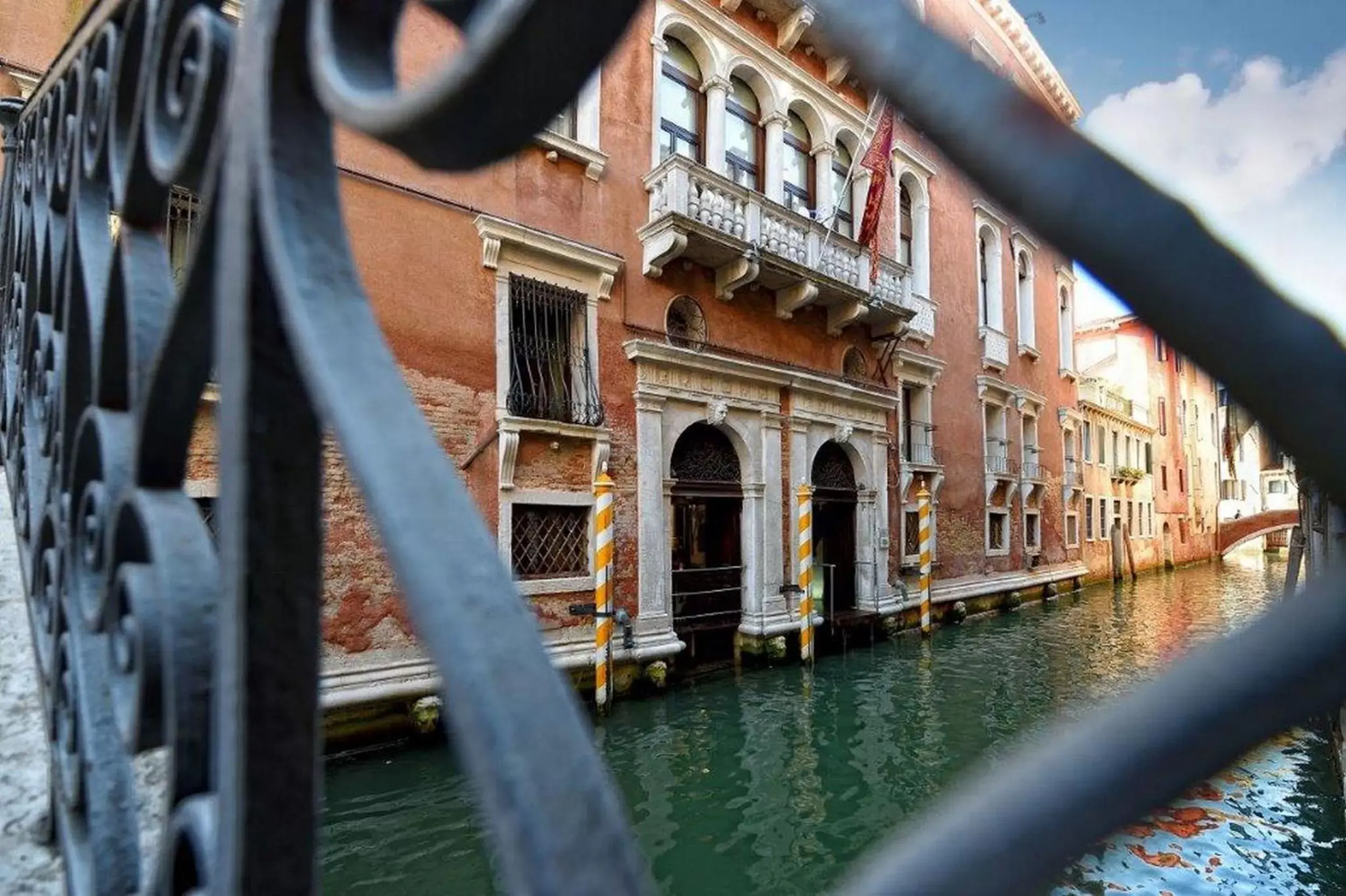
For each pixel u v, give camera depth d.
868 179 14.49
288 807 0.46
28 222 1.78
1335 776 6.90
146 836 1.10
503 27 0.36
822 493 13.17
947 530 16.58
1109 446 27.98
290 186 0.50
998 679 10.85
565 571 9.09
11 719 1.25
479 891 4.77
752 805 6.28
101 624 0.81
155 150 0.76
